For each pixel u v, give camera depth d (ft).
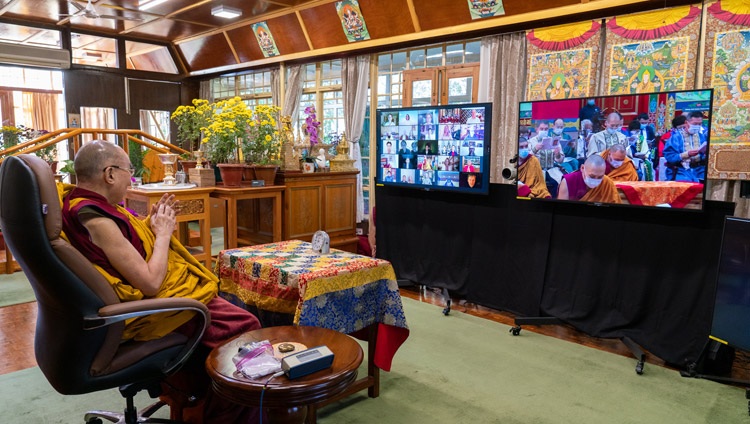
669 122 9.74
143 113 27.25
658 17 11.68
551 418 7.81
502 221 12.87
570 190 11.26
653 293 10.43
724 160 10.99
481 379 9.14
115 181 6.15
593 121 10.75
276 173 14.25
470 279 13.64
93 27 24.32
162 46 27.12
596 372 9.54
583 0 12.57
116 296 5.50
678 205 9.73
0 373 9.16
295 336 6.14
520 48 14.53
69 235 5.67
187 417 6.89
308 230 14.99
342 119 21.50
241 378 5.05
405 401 8.30
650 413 8.02
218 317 6.74
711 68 11.07
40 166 5.01
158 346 6.02
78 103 24.98
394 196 15.44
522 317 12.03
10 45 22.15
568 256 11.72
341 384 5.21
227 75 26.00
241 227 15.48
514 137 14.88
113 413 7.11
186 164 14.42
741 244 8.54
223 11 19.83
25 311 12.51
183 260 6.95
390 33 17.44
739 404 8.34
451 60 17.35
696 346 9.64
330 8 18.49
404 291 14.98
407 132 14.46
